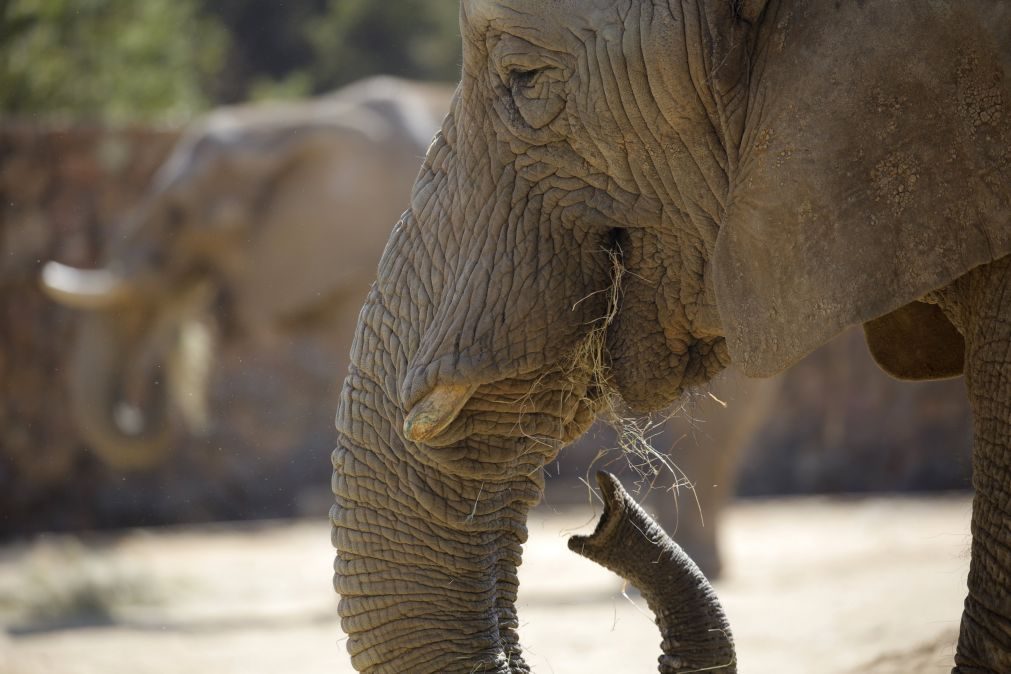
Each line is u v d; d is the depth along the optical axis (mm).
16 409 25625
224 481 26406
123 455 19812
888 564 15469
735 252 5199
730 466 15531
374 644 5793
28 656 12258
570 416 5910
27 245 25688
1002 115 4629
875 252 4832
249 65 53688
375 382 5840
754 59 5215
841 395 28281
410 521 5770
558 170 5617
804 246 4984
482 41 5707
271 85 45500
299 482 26703
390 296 5855
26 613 15930
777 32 5145
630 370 5828
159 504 26078
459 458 5715
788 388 28375
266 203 20406
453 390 5559
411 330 5773
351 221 20172
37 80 33219
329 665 11695
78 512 25750
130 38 35031
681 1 5324
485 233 5688
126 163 26000
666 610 6012
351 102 21078
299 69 53938
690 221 5523
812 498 27359
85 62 34312
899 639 9828
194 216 20172
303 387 26875
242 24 54344
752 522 23172
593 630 12359
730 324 5254
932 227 4746
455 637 5730
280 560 20141
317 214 20234
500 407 5730
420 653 5738
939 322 6336
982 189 4668
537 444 5859
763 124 5105
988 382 4980
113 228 25922
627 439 6285
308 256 20234
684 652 5973
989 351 4977
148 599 16578
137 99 34312
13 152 25734
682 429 15438
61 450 25719
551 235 5672
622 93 5410
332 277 20156
